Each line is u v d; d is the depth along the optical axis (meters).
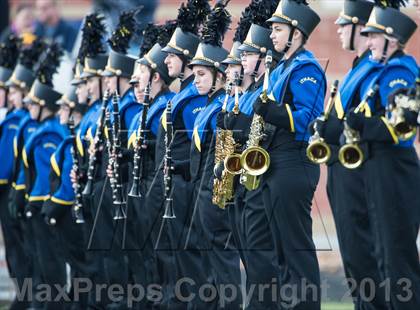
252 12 40.81
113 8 72.38
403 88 34.00
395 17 35.28
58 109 56.12
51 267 54.03
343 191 35.81
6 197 58.62
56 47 57.09
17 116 59.12
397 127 34.03
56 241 53.88
